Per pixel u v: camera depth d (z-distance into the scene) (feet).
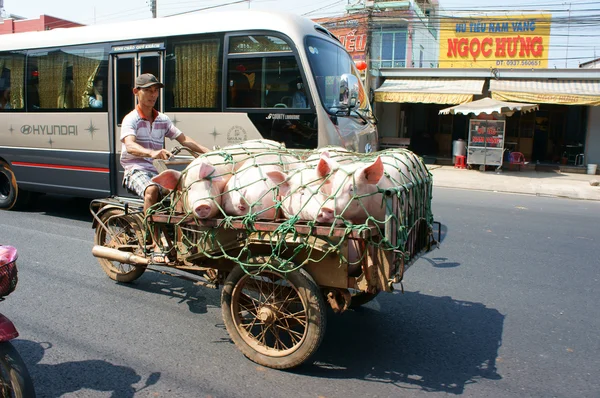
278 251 11.10
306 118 21.53
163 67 24.58
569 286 18.10
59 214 29.14
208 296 16.52
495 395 10.90
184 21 24.35
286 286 12.02
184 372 11.55
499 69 60.85
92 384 10.93
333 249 10.52
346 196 10.52
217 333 13.74
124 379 11.18
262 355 11.82
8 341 8.84
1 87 29.66
